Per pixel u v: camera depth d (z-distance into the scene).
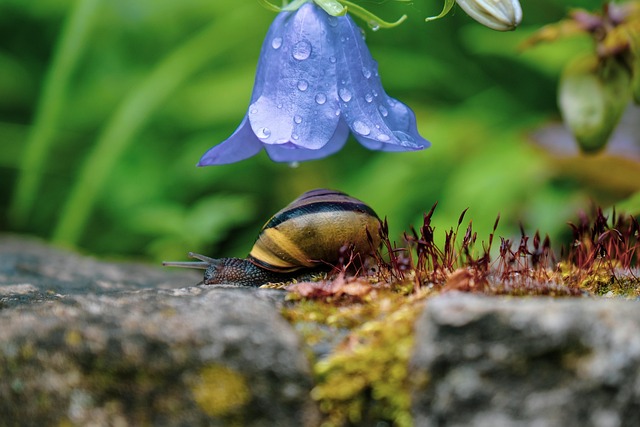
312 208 0.30
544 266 0.30
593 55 0.33
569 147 0.40
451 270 0.29
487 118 0.47
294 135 0.28
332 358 0.26
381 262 0.29
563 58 0.45
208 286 0.29
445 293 0.28
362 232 0.30
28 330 0.27
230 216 0.44
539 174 0.41
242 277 0.30
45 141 0.45
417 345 0.26
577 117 0.33
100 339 0.26
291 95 0.29
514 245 0.35
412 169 0.45
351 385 0.26
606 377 0.26
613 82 0.33
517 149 0.43
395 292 0.28
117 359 0.26
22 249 0.38
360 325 0.27
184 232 0.43
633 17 0.33
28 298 0.29
